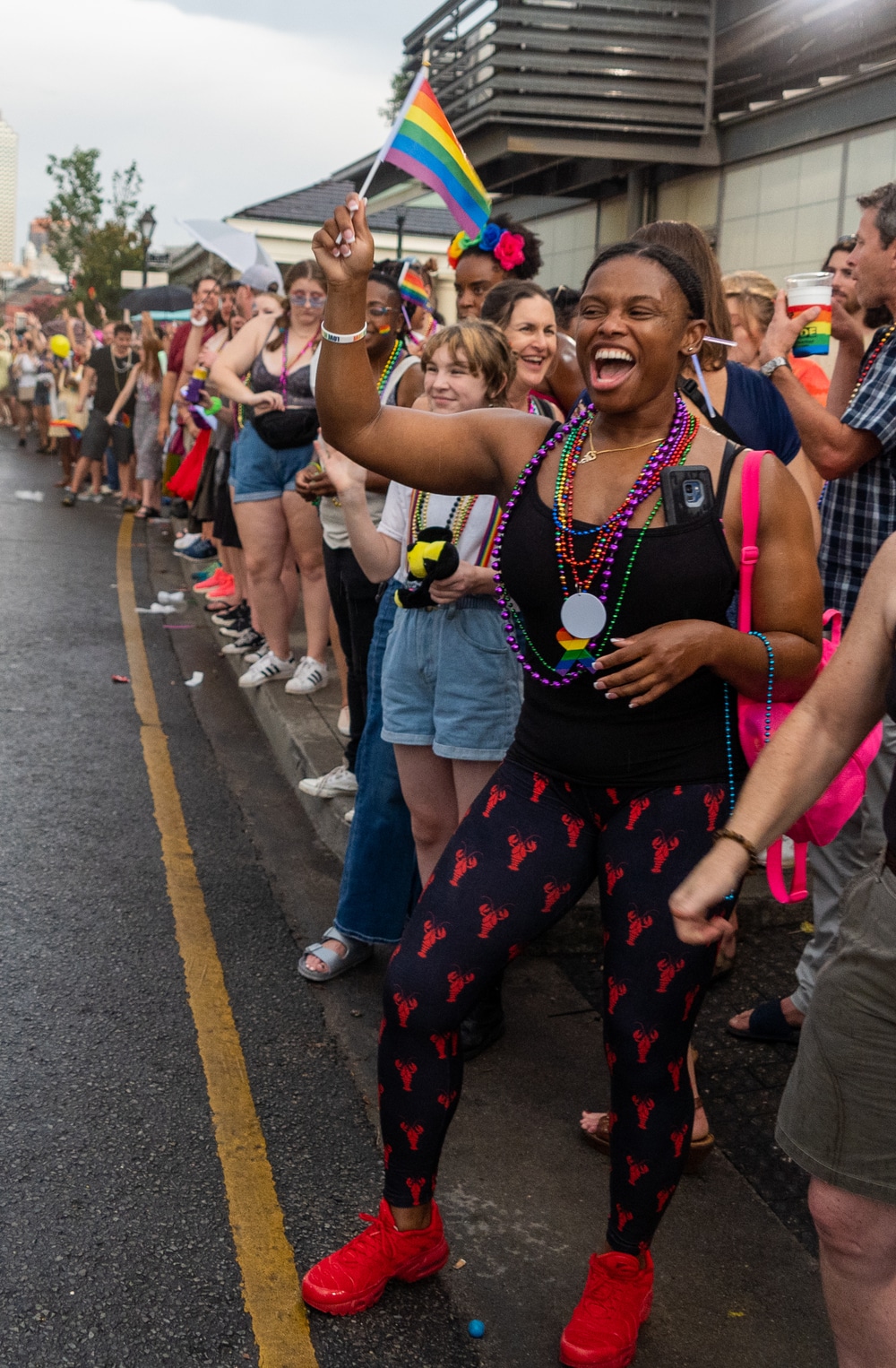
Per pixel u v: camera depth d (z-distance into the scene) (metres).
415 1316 2.37
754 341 3.65
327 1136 2.90
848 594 3.08
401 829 3.52
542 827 2.21
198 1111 2.95
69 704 6.14
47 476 15.71
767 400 2.76
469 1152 2.86
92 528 11.48
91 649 7.20
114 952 3.69
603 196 11.23
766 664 2.08
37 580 8.93
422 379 3.86
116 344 12.84
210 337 8.95
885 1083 1.75
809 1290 2.49
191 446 9.86
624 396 2.04
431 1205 2.41
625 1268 2.24
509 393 3.30
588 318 2.05
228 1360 2.23
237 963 3.70
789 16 8.25
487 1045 3.25
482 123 9.27
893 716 1.78
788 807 1.88
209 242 8.34
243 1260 2.47
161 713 6.15
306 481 3.30
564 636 2.11
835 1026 1.79
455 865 2.24
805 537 2.12
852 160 8.12
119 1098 2.97
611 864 2.17
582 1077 3.17
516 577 2.17
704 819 2.13
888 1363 1.83
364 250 2.10
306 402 5.53
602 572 2.07
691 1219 2.67
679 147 9.54
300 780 5.06
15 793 4.88
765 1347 2.33
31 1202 2.59
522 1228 2.62
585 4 8.97
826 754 1.88
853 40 7.84
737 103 9.35
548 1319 2.38
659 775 2.14
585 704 2.15
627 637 2.10
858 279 2.94
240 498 5.81
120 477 13.15
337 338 2.14
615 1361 2.22
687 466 2.06
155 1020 3.33
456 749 2.98
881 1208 1.79
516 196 12.77
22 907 3.92
